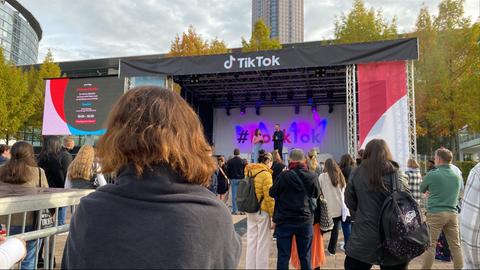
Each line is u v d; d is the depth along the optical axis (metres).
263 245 4.49
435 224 4.21
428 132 17.50
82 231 0.82
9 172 3.41
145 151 0.85
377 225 2.72
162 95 0.97
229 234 0.90
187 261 0.78
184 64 10.00
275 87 15.84
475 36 15.45
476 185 1.94
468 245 1.95
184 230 0.80
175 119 0.92
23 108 22.78
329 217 4.50
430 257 4.24
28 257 2.77
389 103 8.68
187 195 0.85
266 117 18.42
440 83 16.05
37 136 26.08
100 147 0.92
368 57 8.81
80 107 11.91
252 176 4.56
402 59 8.55
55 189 3.02
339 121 17.61
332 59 9.09
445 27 16.64
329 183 5.18
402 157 8.41
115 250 0.78
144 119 0.89
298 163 4.03
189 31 19.14
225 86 15.54
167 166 0.88
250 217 4.61
